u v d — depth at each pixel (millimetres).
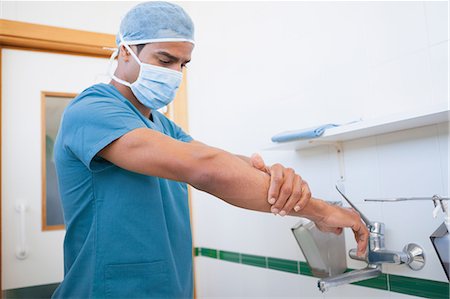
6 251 1661
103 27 1893
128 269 882
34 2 1750
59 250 1761
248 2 1657
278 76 1478
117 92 960
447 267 789
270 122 1510
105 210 874
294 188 694
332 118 1241
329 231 908
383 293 1074
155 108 1029
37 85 1781
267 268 1502
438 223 947
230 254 1727
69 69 1855
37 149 1754
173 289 942
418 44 999
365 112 1133
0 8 1685
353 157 1170
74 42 1800
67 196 895
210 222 1890
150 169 687
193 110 2037
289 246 1400
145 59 968
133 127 722
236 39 1726
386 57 1079
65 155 851
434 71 960
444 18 941
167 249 943
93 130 740
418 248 981
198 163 657
